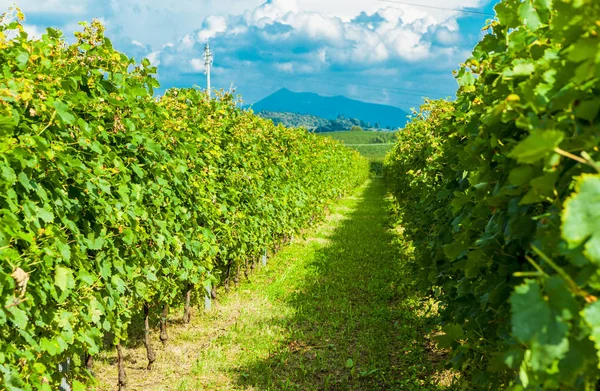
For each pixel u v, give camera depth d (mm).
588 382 1354
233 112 9023
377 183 44875
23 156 2990
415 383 5047
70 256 3730
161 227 5504
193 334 6910
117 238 4691
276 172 10750
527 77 2090
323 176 17484
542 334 1174
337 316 7406
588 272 1226
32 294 3297
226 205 8117
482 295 2682
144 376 5613
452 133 4191
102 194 4426
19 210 3137
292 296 8578
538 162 1576
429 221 5906
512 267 2184
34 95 3291
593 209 1098
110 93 4539
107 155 4371
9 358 3014
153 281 5520
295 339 6551
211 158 7383
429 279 4531
